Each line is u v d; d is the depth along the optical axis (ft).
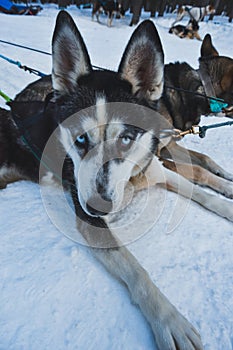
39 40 4.69
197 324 0.95
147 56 1.17
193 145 2.26
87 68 1.25
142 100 1.24
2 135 1.47
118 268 1.04
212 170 1.86
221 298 1.04
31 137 1.42
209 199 1.49
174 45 5.72
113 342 0.89
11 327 0.90
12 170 1.52
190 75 2.21
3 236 1.19
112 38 5.73
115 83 1.22
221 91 2.25
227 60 2.19
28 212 1.34
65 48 1.17
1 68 3.12
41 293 1.00
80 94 1.21
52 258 1.12
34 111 1.52
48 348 0.86
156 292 0.97
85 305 0.98
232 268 1.17
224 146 2.29
